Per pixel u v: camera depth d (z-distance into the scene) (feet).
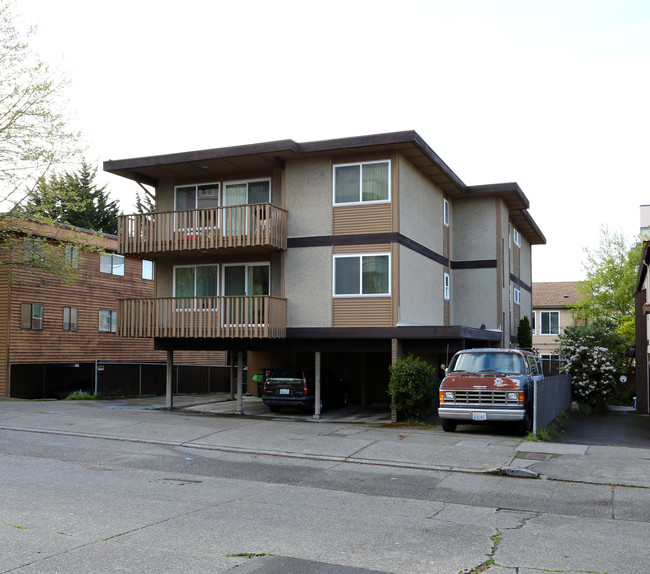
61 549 21.39
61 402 75.36
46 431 51.31
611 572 19.92
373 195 65.36
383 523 25.77
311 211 67.46
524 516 27.50
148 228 69.82
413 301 68.95
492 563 20.76
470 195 85.46
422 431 53.26
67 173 78.38
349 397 78.54
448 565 20.51
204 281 73.00
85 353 102.68
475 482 34.71
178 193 74.38
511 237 97.91
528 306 114.21
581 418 80.07
